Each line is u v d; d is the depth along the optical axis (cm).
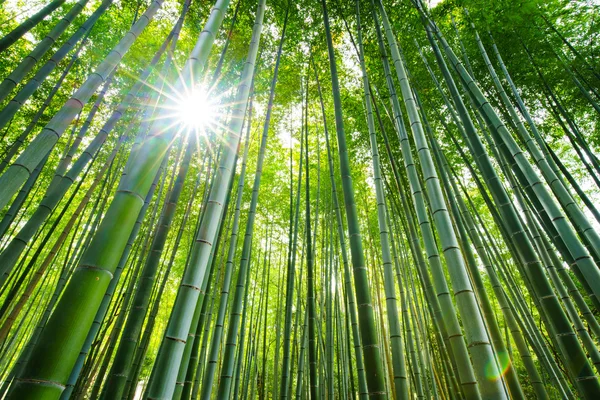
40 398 98
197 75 182
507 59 514
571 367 217
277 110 661
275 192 819
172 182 485
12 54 576
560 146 728
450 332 198
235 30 532
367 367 209
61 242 389
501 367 273
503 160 407
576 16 512
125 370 236
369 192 779
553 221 247
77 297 114
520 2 425
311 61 595
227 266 344
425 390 469
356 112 630
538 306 390
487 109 297
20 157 211
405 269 543
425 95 534
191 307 153
